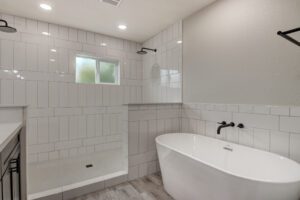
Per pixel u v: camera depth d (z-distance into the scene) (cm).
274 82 163
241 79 190
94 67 311
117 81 326
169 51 284
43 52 252
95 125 292
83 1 206
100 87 298
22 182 135
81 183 190
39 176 227
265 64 169
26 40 240
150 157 234
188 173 155
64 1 205
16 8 218
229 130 201
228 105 202
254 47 177
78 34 280
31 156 243
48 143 254
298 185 111
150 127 234
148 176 228
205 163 137
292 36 150
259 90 174
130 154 218
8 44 229
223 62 208
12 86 231
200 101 237
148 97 332
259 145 174
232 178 119
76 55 285
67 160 253
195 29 242
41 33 251
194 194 153
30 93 242
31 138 243
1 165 88
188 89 254
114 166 273
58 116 262
